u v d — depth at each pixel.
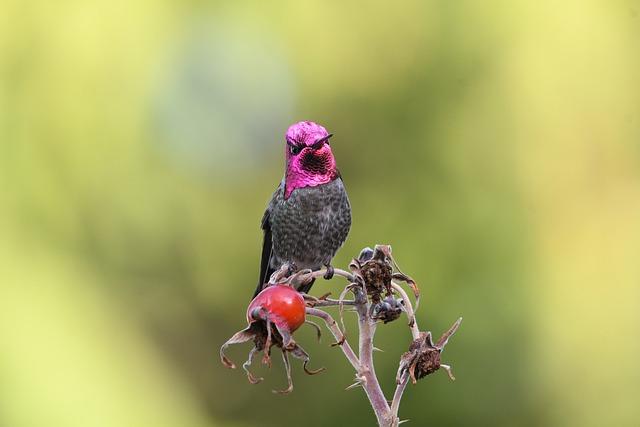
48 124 12.52
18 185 12.39
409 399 12.56
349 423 13.55
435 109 13.12
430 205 13.11
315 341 13.41
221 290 13.70
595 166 12.88
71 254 12.58
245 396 14.17
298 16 12.91
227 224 13.43
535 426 12.56
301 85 13.10
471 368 12.56
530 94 12.87
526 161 12.99
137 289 13.19
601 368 12.61
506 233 12.86
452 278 12.78
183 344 13.70
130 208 12.91
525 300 12.65
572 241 12.91
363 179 13.36
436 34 13.00
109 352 12.45
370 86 13.14
